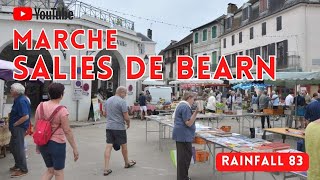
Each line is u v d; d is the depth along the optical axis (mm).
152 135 15211
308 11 30141
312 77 14289
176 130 7254
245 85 25812
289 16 31453
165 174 8266
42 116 5695
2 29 19359
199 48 51312
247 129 17422
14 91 7980
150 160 9852
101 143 12945
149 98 26375
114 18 23562
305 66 29859
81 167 8953
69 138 5723
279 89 28141
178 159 7309
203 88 35750
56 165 5672
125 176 8062
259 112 16594
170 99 27625
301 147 8773
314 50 30188
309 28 30125
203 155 9328
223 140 7219
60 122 5672
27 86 24156
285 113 16062
